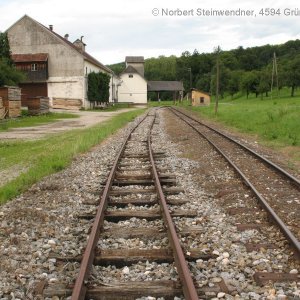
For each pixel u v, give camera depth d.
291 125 22.45
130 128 28.17
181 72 155.38
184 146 18.33
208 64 154.25
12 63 47.94
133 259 5.52
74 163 14.06
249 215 7.62
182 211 7.79
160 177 11.03
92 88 62.16
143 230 6.72
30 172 12.01
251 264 5.42
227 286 4.76
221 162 13.46
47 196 9.45
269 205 7.96
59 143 19.28
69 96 60.06
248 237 6.48
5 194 9.34
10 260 5.66
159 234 6.52
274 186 10.14
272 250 5.92
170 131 26.12
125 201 8.52
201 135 21.92
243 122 29.28
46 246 6.18
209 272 5.21
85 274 4.79
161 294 4.59
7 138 22.42
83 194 9.55
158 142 20.08
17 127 29.50
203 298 4.53
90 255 5.32
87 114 47.44
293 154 15.76
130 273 5.21
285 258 5.61
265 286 4.77
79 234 6.77
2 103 33.78
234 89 121.50
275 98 95.88
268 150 17.17
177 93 125.31
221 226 7.04
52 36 59.62
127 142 19.73
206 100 86.06
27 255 5.88
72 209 8.29
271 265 5.39
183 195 9.28
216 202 8.76
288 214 7.79
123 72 95.31
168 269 5.30
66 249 6.08
